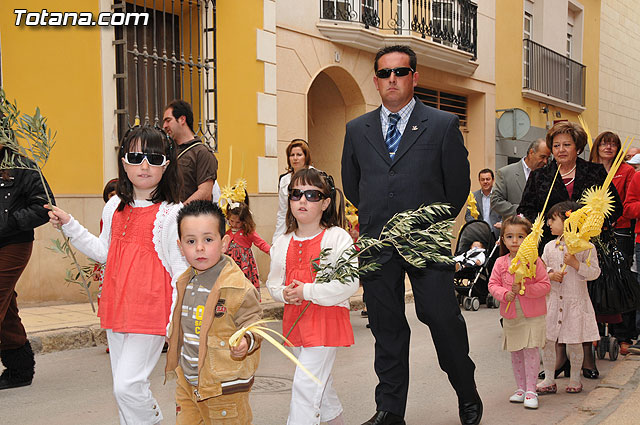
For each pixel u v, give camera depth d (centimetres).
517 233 495
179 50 1043
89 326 710
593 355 551
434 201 399
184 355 309
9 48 838
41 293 851
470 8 1628
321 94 1411
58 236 858
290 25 1189
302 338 349
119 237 346
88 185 888
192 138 618
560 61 2088
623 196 651
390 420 393
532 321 475
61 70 868
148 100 990
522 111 1742
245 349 279
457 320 397
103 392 524
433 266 394
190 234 300
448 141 396
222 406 297
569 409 463
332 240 363
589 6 2291
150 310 332
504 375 576
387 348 401
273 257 377
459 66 1572
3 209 483
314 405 340
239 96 1080
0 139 374
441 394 517
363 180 414
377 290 400
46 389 532
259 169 1114
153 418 334
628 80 2645
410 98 413
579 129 543
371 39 1316
